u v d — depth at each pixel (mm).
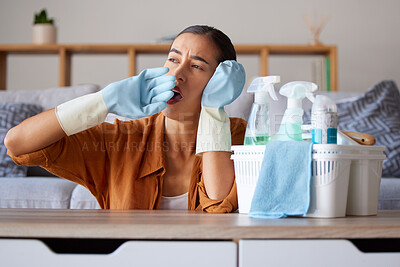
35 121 1016
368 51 4098
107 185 1261
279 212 859
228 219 802
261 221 769
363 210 982
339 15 4098
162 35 4109
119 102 934
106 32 4117
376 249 932
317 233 671
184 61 1167
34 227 665
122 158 1239
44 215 846
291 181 868
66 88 2564
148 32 4117
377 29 4098
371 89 2459
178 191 1270
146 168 1224
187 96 1173
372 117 2326
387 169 2172
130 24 4117
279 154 882
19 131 1026
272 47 3543
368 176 992
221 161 1092
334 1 4098
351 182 989
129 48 3549
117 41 4117
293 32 4090
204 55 1168
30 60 4133
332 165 883
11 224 667
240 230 664
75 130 1001
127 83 930
